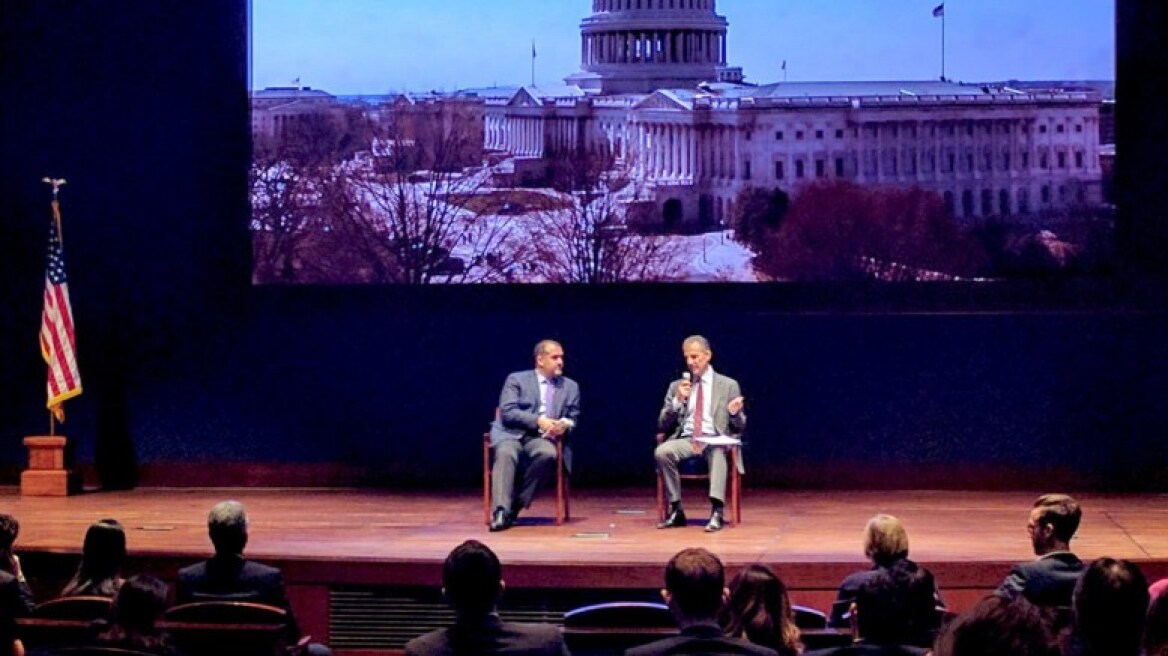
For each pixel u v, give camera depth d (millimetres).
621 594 7180
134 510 8953
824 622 5445
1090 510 8750
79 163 9898
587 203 9703
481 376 9820
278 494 9688
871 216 9594
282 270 9859
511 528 8188
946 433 9609
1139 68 9344
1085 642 3498
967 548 7449
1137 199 9383
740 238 9656
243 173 9828
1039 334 9508
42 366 9961
